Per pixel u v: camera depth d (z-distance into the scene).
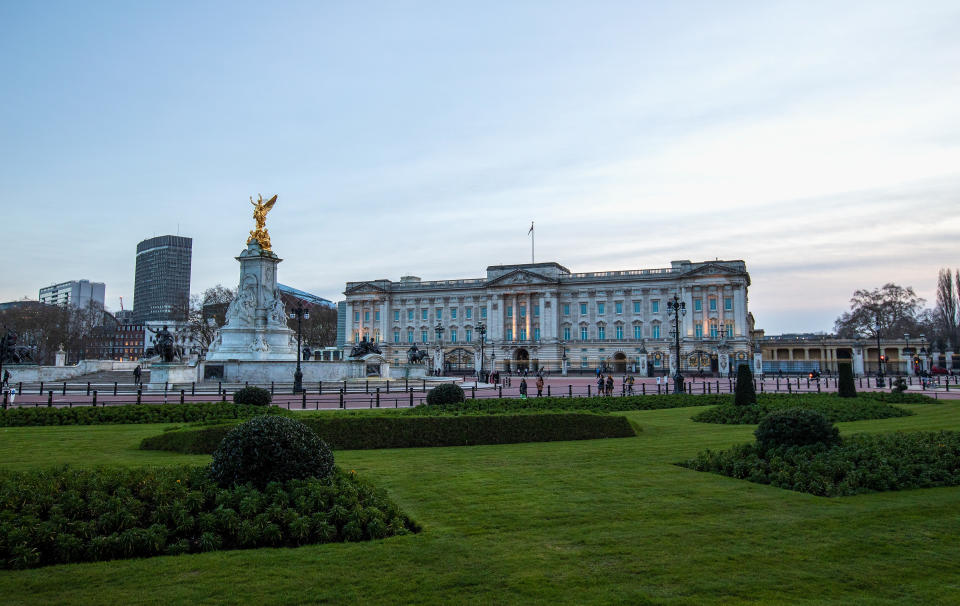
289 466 15.60
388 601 10.32
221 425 24.58
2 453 23.67
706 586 10.90
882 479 17.67
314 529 13.60
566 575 11.35
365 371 75.19
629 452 24.03
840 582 11.08
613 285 147.50
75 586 10.91
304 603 10.24
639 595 10.54
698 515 15.08
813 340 141.75
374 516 13.98
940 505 15.88
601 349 145.88
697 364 135.75
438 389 39.62
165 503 14.27
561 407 39.78
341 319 192.88
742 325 134.38
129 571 11.59
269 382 66.69
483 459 22.55
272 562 12.04
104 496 14.40
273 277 74.56
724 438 28.06
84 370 87.88
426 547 12.78
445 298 161.38
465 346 156.00
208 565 11.88
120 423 34.06
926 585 10.95
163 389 58.75
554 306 150.00
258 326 71.81
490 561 12.02
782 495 16.95
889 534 13.62
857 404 39.09
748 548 12.73
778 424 21.19
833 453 19.84
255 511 13.90
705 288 137.88
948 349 125.62
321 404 46.09
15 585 10.92
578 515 15.03
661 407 45.88
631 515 15.04
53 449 24.66
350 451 24.62
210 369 66.31
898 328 154.50
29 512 13.38
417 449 25.16
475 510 15.49
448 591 10.70
